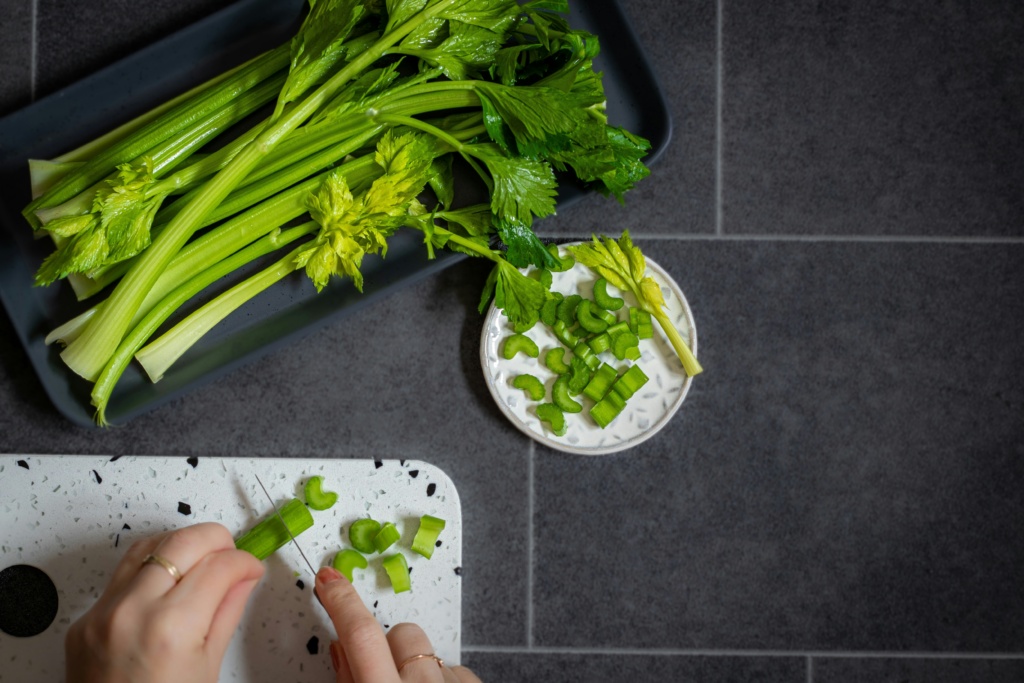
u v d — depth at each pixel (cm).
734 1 80
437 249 77
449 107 72
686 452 80
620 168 74
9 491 77
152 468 77
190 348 76
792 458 80
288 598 77
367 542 77
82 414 75
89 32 78
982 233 81
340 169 74
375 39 73
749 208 80
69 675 67
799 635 80
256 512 77
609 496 79
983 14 81
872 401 80
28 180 76
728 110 80
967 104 81
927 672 80
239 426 78
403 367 79
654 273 79
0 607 76
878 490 80
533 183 72
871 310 80
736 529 80
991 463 80
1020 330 80
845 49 81
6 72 78
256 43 78
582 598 79
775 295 80
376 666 71
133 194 71
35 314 75
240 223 73
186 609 66
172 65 77
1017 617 80
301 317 77
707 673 79
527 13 73
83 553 77
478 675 79
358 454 79
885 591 80
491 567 79
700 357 80
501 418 79
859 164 81
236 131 77
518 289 74
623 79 78
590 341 78
